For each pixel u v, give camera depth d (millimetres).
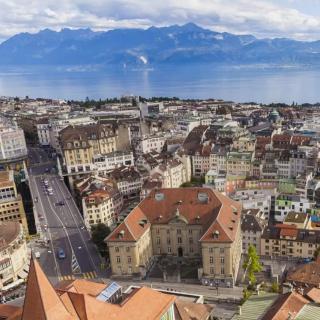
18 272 166875
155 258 172875
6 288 157750
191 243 167250
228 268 148500
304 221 178875
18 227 181250
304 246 165125
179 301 111500
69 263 173875
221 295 144250
